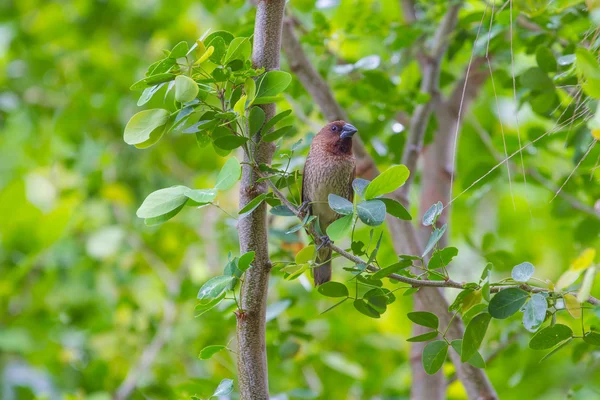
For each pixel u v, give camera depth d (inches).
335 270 519.8
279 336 387.5
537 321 209.9
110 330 506.0
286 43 390.9
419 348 383.6
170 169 641.0
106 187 598.2
